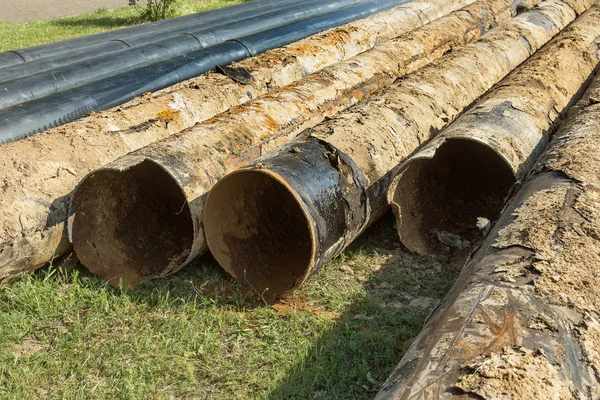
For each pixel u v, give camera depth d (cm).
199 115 655
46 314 496
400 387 299
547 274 357
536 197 451
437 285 545
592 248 385
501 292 346
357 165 540
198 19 1194
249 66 742
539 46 920
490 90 720
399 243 618
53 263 559
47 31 1573
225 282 548
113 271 554
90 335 476
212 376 432
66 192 529
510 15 1134
